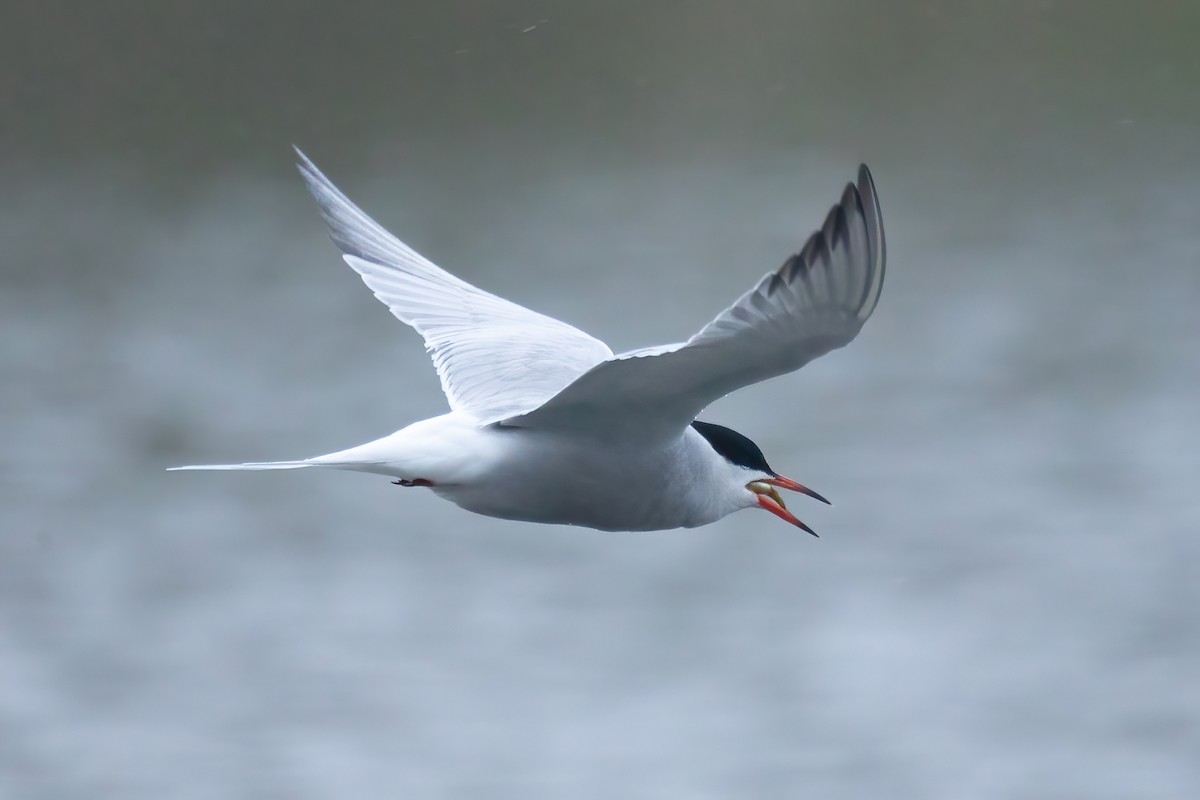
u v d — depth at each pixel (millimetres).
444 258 21609
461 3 23281
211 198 23781
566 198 23922
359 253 7523
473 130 23703
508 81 23734
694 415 6238
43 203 23766
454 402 6746
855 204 5203
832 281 5301
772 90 24891
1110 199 25000
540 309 19656
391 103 23375
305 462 6043
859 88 25594
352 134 23484
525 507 6379
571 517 6535
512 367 6867
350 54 23203
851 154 25672
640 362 5727
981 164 25844
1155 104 26484
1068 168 26156
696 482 6730
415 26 23188
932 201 25000
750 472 7074
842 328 5469
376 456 6156
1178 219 24062
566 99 23906
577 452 6316
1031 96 26344
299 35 23000
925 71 25859
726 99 24781
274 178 23484
